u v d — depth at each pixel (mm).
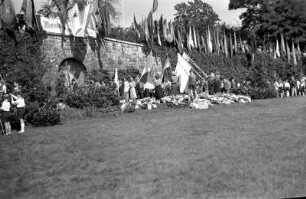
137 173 9570
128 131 15367
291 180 8344
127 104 23062
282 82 40312
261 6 60594
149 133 14727
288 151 10812
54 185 9172
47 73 25812
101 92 24125
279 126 15055
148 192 8195
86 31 28328
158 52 36094
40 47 24734
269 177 8609
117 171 9891
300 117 17438
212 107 23688
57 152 12352
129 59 33188
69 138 14477
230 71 45219
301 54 57875
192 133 14336
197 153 11172
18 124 18109
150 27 34875
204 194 7852
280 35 57906
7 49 22438
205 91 29828
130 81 28250
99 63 30188
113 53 31578
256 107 22938
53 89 23141
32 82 22016
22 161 11484
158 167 9945
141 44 34656
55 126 18094
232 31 55344
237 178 8672
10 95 18062
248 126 15391
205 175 9023
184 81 26906
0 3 22547
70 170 10305
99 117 20969
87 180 9359
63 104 22859
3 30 22500
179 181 8734
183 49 39219
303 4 57562
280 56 54094
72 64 28234
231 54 46781
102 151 12102
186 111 21672
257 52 50062
